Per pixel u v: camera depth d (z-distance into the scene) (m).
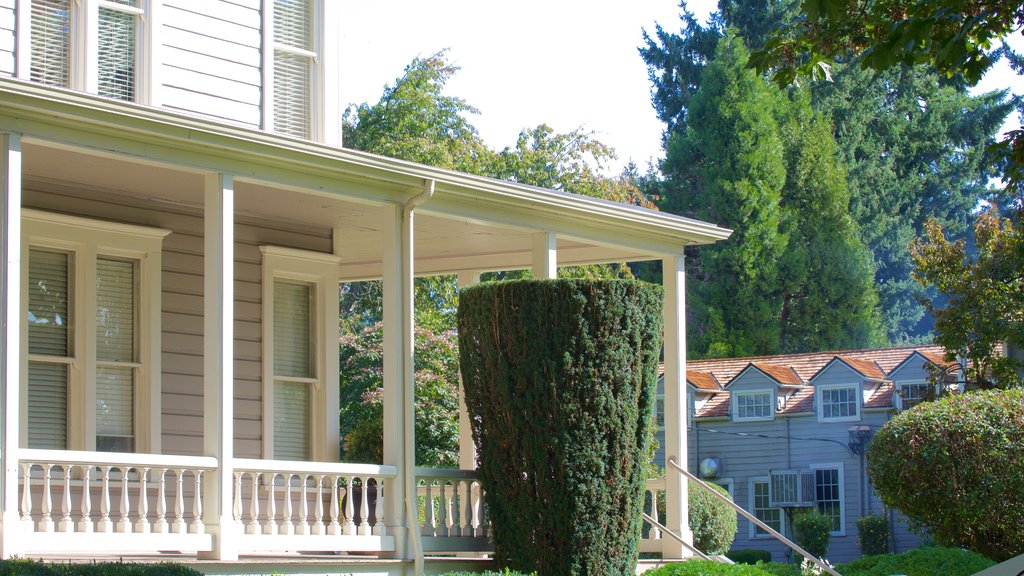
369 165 11.38
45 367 11.64
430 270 16.58
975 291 23.05
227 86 12.38
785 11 45.19
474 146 30.17
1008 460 15.30
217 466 10.12
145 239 12.40
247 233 13.62
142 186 12.04
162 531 9.83
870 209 43.50
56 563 8.81
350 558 10.97
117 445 12.12
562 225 13.61
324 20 13.41
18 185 9.13
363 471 11.27
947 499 15.57
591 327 11.62
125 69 11.72
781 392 32.22
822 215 40.84
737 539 31.98
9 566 8.12
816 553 29.58
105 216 12.18
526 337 11.63
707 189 40.66
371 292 28.69
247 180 10.71
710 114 40.97
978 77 10.19
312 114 13.27
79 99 9.32
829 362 31.67
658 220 14.42
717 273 39.91
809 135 41.44
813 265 40.28
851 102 43.97
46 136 9.36
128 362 12.26
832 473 31.12
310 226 14.21
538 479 11.55
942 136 44.88
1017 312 22.75
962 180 44.84
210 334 10.29
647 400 12.01
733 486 32.19
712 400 33.09
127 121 9.68
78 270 11.90
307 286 14.34
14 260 9.05
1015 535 15.30
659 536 15.08
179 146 10.17
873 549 29.12
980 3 9.93
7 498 8.82
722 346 38.75
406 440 11.70
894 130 44.59
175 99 11.95
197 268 13.01
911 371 31.09
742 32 45.66
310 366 14.24
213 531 10.06
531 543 11.63
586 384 11.57
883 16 10.78
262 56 12.69
